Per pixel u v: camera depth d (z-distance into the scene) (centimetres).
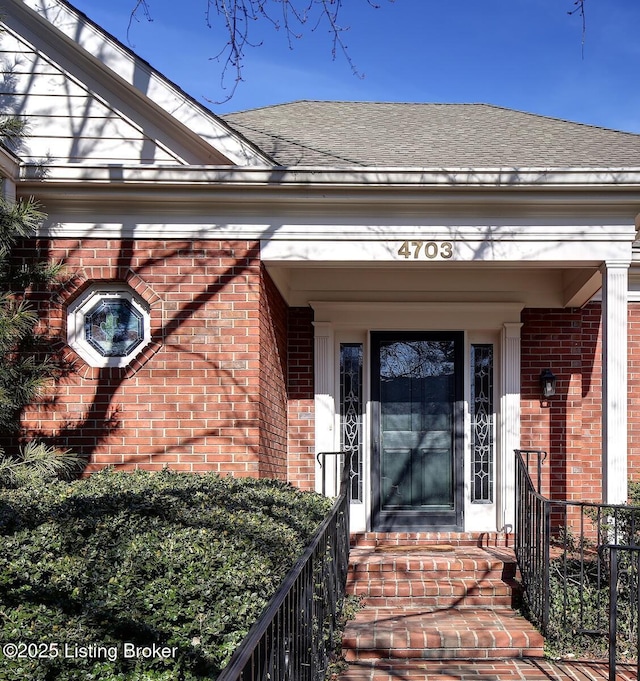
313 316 902
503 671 556
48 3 732
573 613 625
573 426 893
